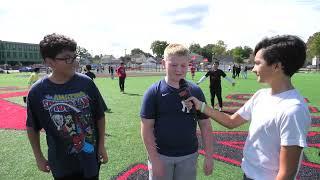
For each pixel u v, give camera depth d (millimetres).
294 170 2145
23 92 18969
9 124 9227
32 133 3014
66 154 2904
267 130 2281
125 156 6012
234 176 5090
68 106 2834
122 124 8930
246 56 114125
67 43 2727
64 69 2768
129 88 21234
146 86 23000
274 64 2252
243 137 7590
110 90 19719
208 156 3086
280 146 2232
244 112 2732
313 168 5477
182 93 2891
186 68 2910
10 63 112562
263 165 2330
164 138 2979
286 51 2199
